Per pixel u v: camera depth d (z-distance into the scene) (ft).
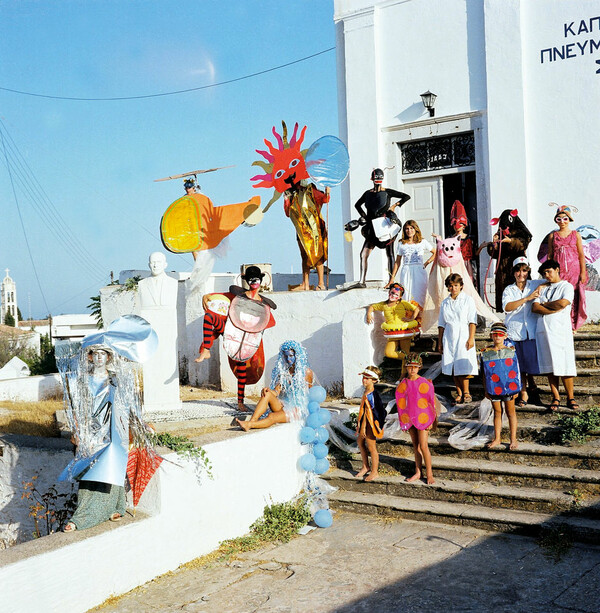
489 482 22.59
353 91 39.93
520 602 16.22
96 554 17.29
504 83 35.17
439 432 25.31
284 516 22.50
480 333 29.07
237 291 28.76
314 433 24.58
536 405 25.03
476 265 37.27
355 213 40.42
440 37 37.45
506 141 35.24
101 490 18.56
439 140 38.60
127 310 44.98
